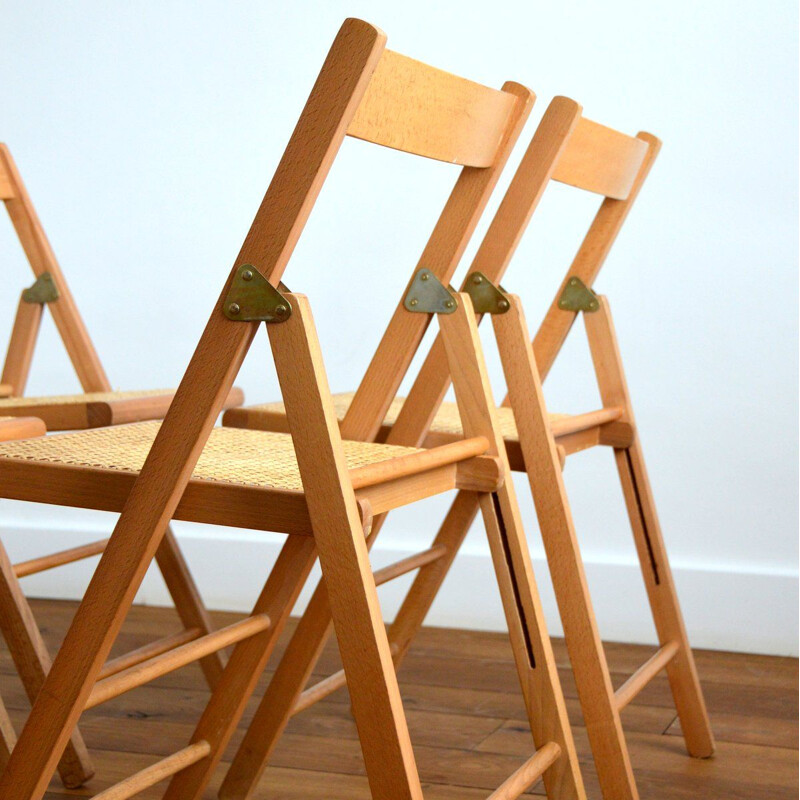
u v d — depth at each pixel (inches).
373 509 43.4
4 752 56.0
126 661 62.7
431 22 90.7
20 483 45.3
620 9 87.0
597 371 67.8
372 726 39.3
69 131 99.0
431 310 52.1
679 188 86.7
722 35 85.0
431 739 67.1
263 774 61.7
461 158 48.3
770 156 84.6
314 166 38.1
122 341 99.3
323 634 56.2
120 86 97.5
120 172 98.2
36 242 73.9
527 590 51.6
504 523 51.8
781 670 81.8
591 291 67.3
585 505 90.7
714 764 64.2
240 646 52.3
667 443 88.4
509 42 89.4
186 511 43.3
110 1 97.0
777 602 85.9
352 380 94.7
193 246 97.0
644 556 66.9
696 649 87.5
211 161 96.1
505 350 57.4
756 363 86.0
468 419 52.3
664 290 87.7
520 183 56.6
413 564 61.5
